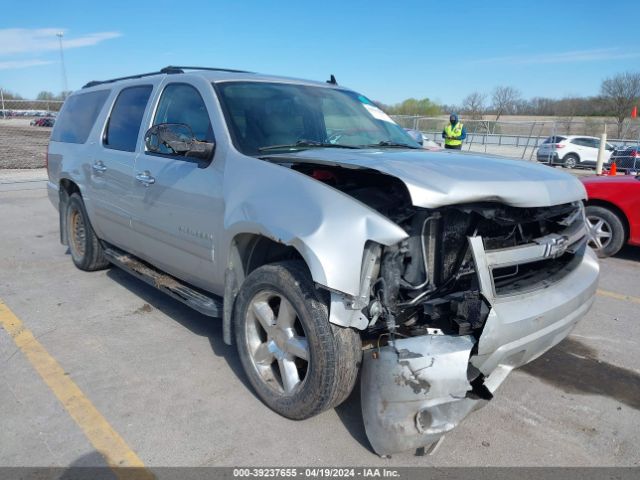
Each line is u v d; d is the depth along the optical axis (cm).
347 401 338
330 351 278
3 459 278
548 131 3384
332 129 414
